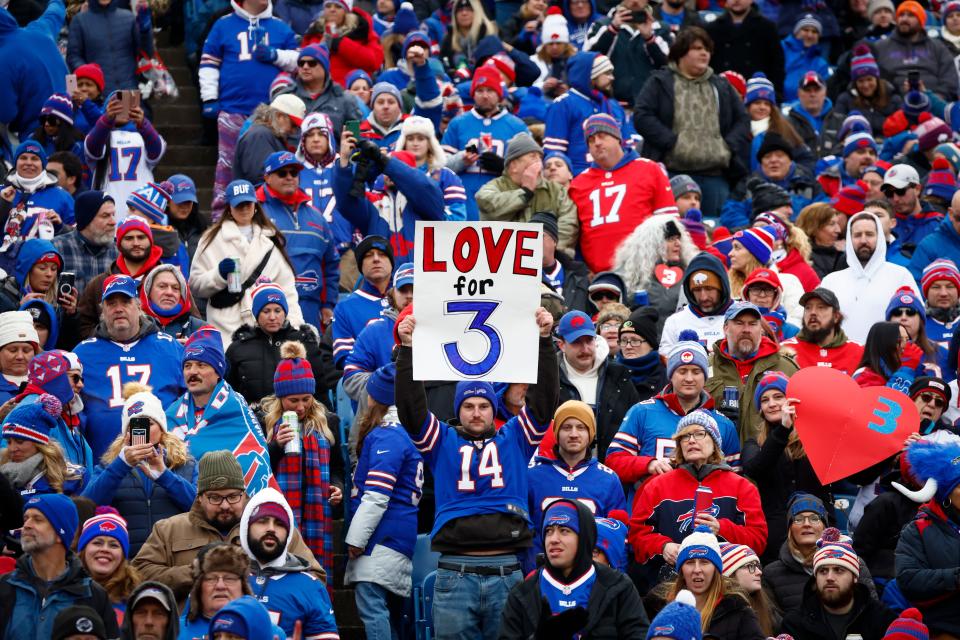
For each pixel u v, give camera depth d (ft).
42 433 117.60
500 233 104.58
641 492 125.39
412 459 126.72
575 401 126.62
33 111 191.93
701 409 129.59
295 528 115.75
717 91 196.65
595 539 109.60
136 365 133.18
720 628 111.14
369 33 218.79
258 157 177.06
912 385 134.10
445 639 115.55
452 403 135.13
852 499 132.77
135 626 100.01
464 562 116.06
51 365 124.06
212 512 113.39
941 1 268.41
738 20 231.30
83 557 108.06
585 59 195.11
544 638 96.78
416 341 104.27
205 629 102.27
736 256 157.58
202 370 127.24
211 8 222.48
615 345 145.48
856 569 115.24
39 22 200.13
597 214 170.09
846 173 206.49
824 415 126.00
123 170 177.78
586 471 126.00
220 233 153.28
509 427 118.32
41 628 101.76
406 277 140.26
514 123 187.01
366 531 124.47
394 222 162.71
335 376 146.41
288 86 193.26
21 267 149.89
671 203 170.60
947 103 228.22
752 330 137.80
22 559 103.60
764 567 124.36
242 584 103.71
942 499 117.19
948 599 115.75
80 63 208.74
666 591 115.24
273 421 128.98
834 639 115.24
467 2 231.91
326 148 175.11
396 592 125.18
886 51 236.84
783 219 168.04
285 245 159.33
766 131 208.33
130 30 209.97
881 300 160.25
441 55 234.17
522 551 120.26
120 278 134.31
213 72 205.05
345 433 141.79
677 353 132.57
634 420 132.67
